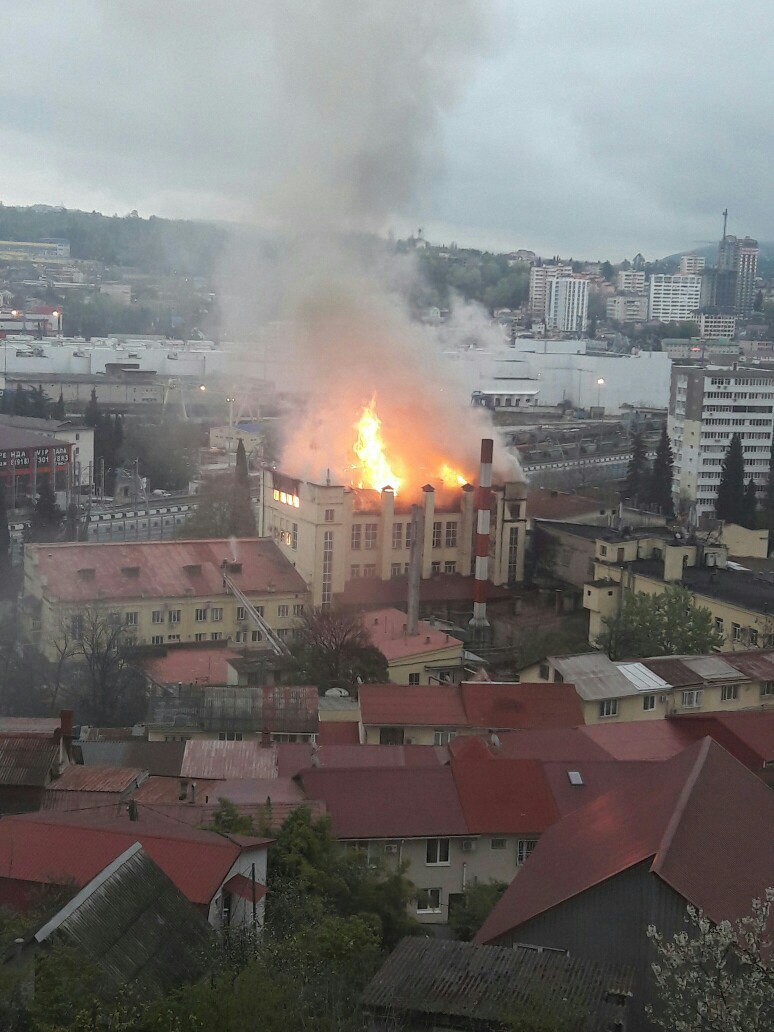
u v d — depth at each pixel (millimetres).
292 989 40156
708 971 38406
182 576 144625
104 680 111750
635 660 105750
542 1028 37312
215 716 90375
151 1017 38375
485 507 153875
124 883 45594
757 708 103500
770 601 136000
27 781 67125
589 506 192625
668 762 54375
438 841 67625
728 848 46344
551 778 71062
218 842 52656
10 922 45156
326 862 58469
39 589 139875
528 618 157000
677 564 145625
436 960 42188
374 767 71438
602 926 44688
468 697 95062
